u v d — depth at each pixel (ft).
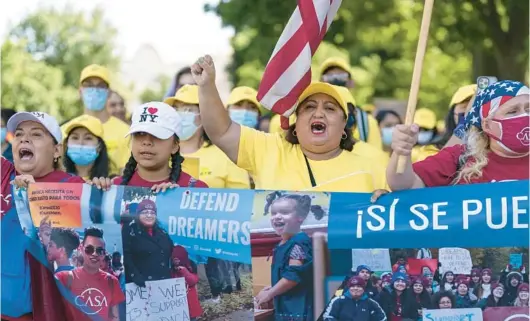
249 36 53.52
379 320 13.67
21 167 15.89
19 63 70.28
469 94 22.40
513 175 13.71
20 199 15.24
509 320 13.30
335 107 15.19
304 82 15.12
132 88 81.76
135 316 14.88
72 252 15.10
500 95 13.51
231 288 14.33
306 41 15.10
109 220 14.97
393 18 55.72
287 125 15.61
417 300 13.57
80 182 15.49
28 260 15.30
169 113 15.87
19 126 15.96
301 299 13.99
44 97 70.90
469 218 13.44
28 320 15.39
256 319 14.20
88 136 23.22
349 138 15.80
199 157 22.16
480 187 13.50
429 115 33.30
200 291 14.52
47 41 78.69
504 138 13.46
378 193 13.91
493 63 47.60
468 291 13.41
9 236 15.33
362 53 64.49
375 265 13.73
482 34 46.57
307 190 14.62
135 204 14.87
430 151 23.31
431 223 13.57
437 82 68.74
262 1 49.21
